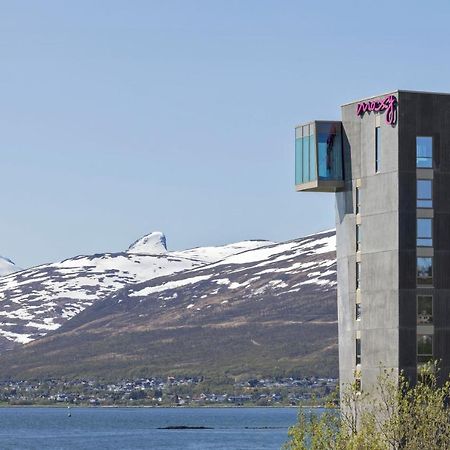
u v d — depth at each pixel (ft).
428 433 533.55
